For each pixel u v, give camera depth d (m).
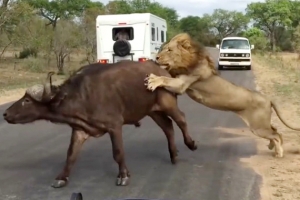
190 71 8.48
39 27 34.69
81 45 33.88
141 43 20.95
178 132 11.41
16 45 39.34
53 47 32.06
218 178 7.89
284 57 51.56
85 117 7.36
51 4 58.75
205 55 8.59
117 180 7.59
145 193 7.19
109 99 7.46
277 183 7.61
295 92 18.48
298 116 13.20
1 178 8.02
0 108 15.52
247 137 10.88
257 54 54.50
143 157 9.23
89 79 7.43
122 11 55.19
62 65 31.78
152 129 11.88
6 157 9.38
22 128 12.28
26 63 34.31
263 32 88.75
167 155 9.36
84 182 7.75
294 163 8.75
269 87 20.36
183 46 8.36
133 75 7.81
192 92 8.87
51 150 9.91
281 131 11.31
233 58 31.16
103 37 21.28
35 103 7.21
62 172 7.59
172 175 8.08
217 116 13.65
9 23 31.41
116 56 21.12
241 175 8.05
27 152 9.76
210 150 9.72
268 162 8.83
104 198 7.01
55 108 7.24
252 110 9.02
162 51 8.44
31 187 7.54
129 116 7.81
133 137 10.99
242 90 8.95
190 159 9.05
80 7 59.84
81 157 9.25
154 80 7.88
